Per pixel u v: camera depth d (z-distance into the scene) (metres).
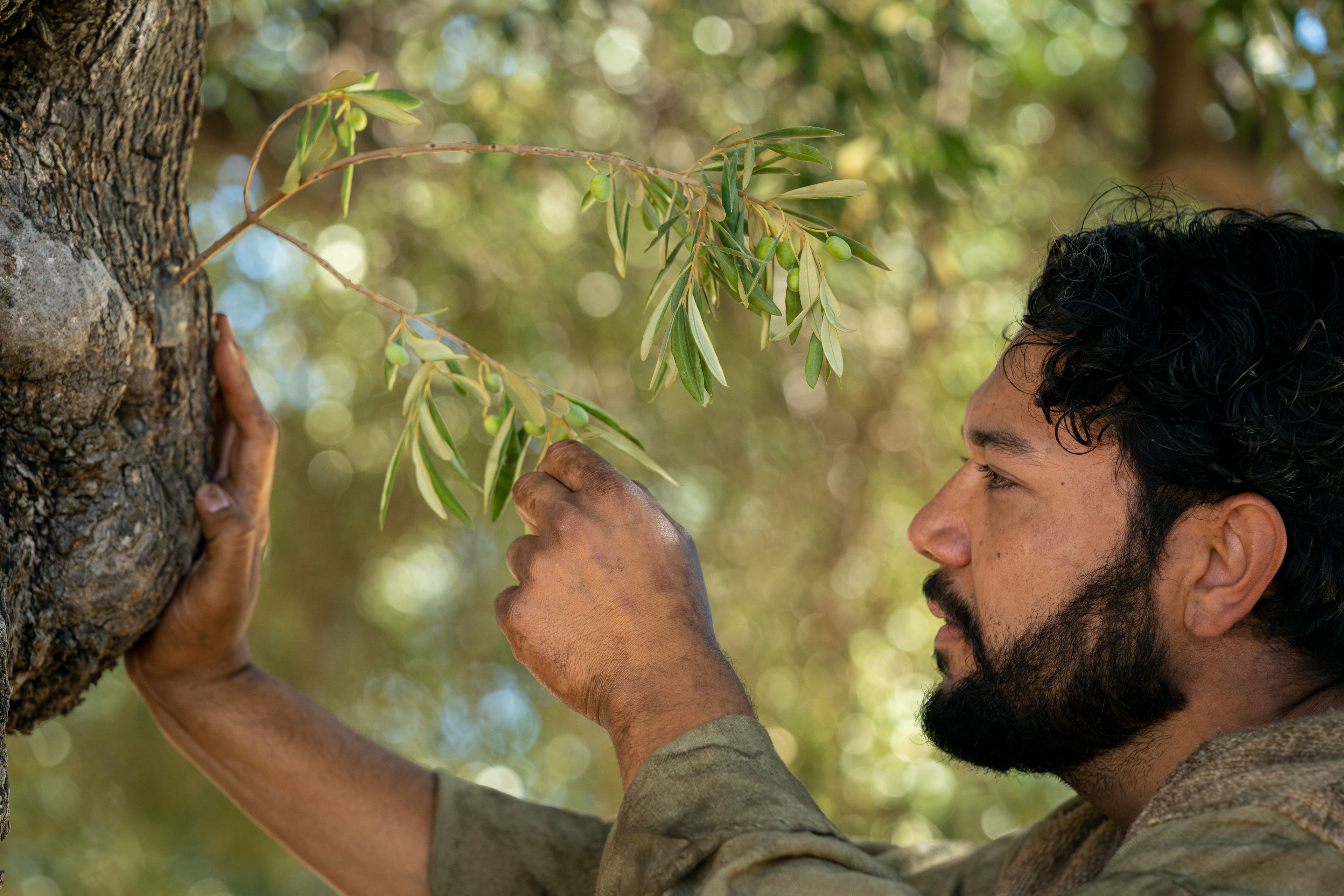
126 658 1.25
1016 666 0.98
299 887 4.94
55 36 0.94
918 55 2.54
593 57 3.06
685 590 0.97
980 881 1.23
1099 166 4.05
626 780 0.91
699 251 0.96
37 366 0.94
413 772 1.32
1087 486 0.96
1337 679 0.95
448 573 4.16
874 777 3.90
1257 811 0.80
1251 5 2.29
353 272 3.47
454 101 3.03
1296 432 0.92
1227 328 0.94
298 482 3.87
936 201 2.57
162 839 4.32
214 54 2.76
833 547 3.93
